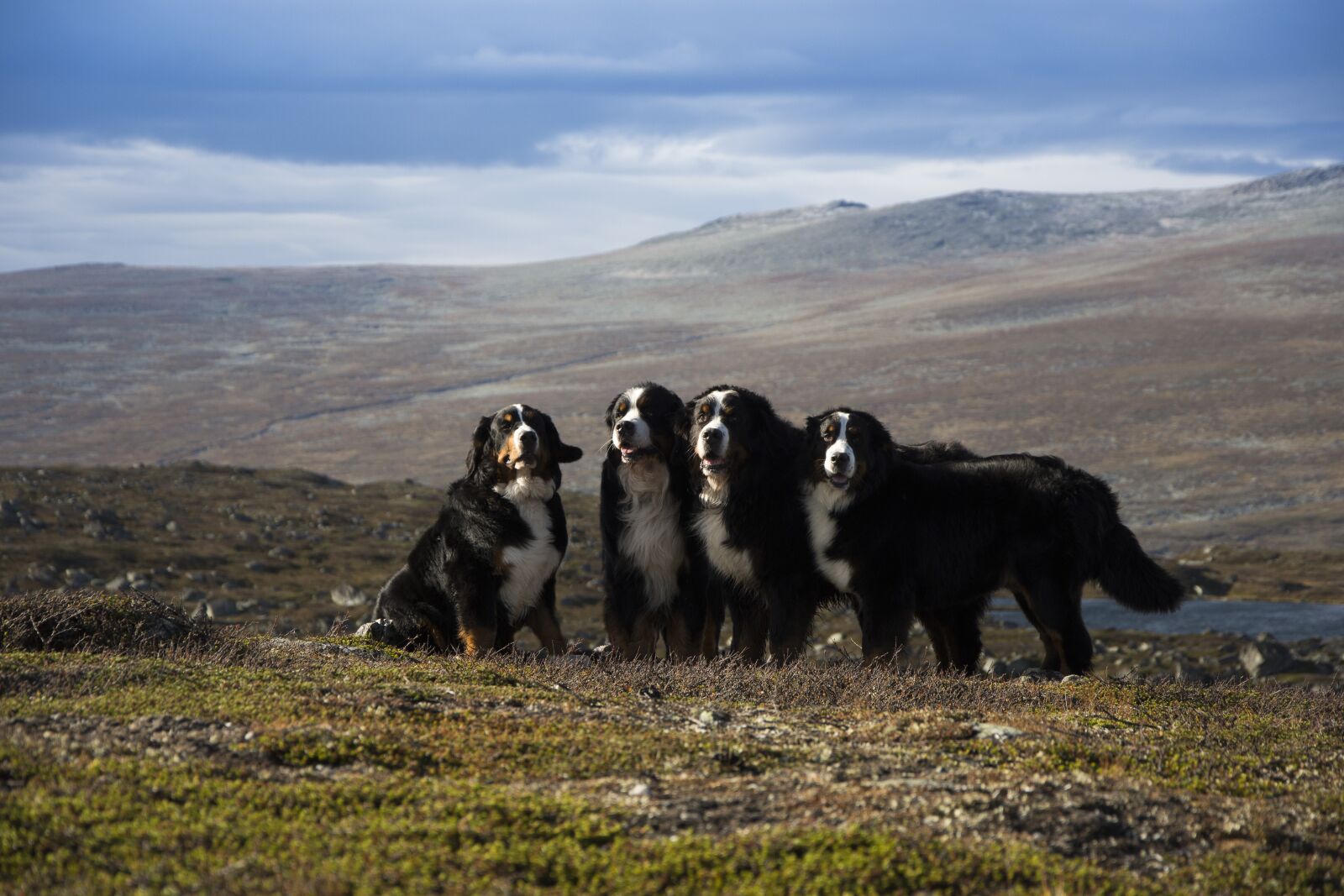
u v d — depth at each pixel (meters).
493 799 4.98
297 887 4.04
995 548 10.27
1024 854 4.55
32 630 8.44
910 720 6.85
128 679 7.02
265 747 5.59
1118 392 143.62
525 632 31.38
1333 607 41.62
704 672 8.59
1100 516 10.38
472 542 10.12
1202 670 27.02
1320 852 4.91
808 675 8.56
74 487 48.22
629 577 10.68
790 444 10.48
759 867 4.38
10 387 195.75
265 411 176.50
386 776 5.34
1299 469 106.94
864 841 4.59
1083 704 8.18
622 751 5.88
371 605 35.41
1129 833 4.99
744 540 10.24
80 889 4.02
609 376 182.50
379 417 168.25
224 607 33.81
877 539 10.06
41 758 5.27
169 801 4.82
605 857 4.42
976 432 132.38
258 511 48.31
